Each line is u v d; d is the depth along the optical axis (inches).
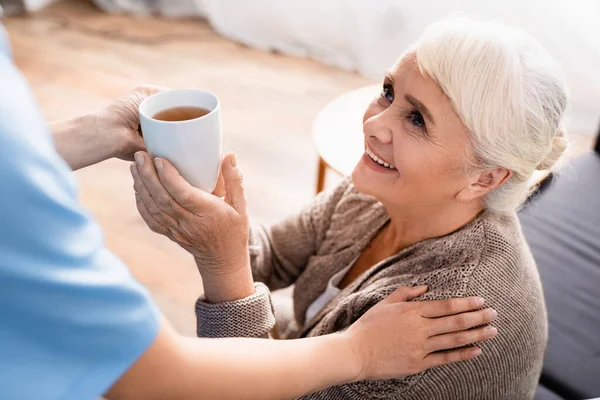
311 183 97.6
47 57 129.0
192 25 145.1
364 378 32.3
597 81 104.7
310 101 118.7
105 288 19.0
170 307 76.4
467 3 113.3
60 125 34.7
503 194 36.4
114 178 97.3
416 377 35.8
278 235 50.9
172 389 23.5
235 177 32.1
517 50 32.5
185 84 122.0
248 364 26.4
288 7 130.4
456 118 33.5
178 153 29.4
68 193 18.4
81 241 18.5
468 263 35.7
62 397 19.2
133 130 36.5
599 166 72.2
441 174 35.4
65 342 18.9
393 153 36.5
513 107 32.0
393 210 39.8
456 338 33.6
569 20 103.1
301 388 28.8
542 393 49.0
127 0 148.4
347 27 127.8
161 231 33.2
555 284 57.8
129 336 19.8
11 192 16.6
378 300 37.1
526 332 37.7
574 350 52.1
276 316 56.1
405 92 35.0
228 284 34.7
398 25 122.4
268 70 128.7
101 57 129.8
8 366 18.4
